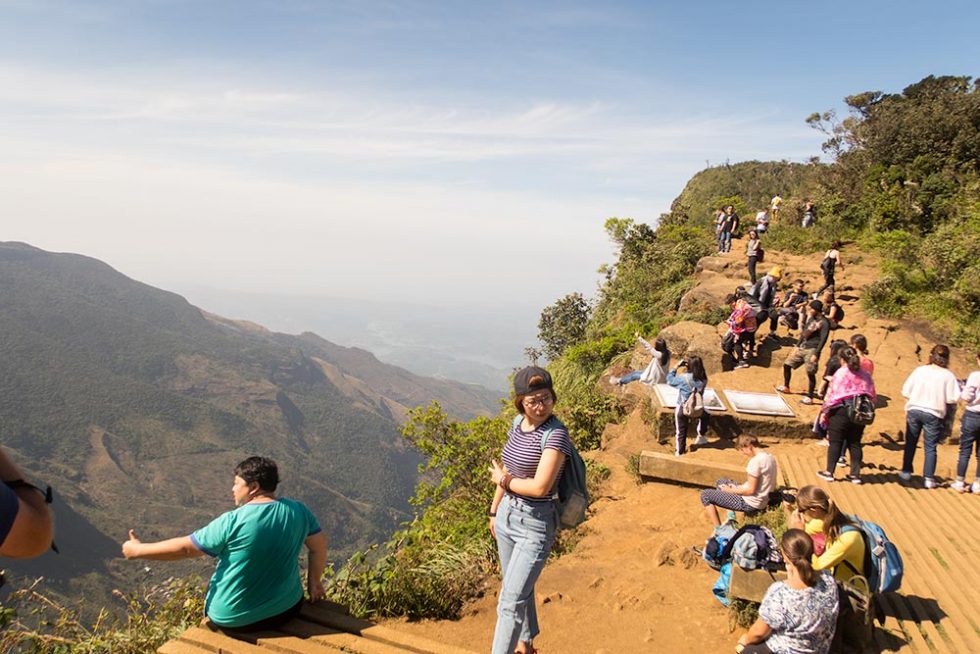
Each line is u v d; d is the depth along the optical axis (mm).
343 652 3471
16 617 5227
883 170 25688
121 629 5477
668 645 5188
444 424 10609
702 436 9930
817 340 11148
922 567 5961
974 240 16875
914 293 16359
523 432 3510
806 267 19516
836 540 4875
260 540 3592
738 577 5301
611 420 13039
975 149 24250
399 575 5918
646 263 24656
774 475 6750
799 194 32562
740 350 13242
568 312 28953
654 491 8781
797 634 4172
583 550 7254
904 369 12727
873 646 4770
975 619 5109
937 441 7773
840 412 7863
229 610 3578
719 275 20109
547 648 5199
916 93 37031
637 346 15922
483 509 9570
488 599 5965
